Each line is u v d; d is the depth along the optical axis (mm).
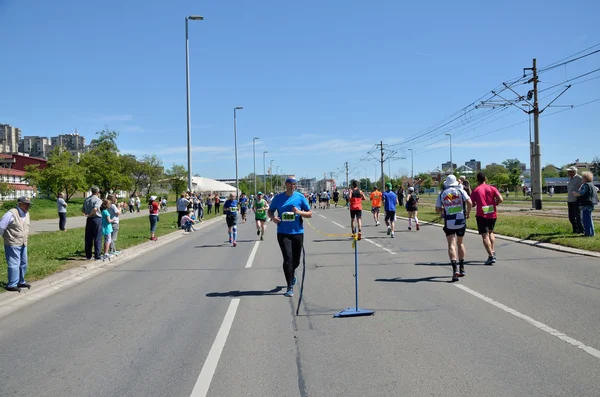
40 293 9086
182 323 6680
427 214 28828
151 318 7004
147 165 81625
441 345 5406
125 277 10680
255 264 11984
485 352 5133
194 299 8164
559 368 4625
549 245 12664
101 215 13250
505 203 47219
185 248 16453
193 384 4566
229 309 7359
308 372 4770
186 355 5375
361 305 7336
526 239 14148
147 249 16469
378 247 14438
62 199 24438
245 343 5723
